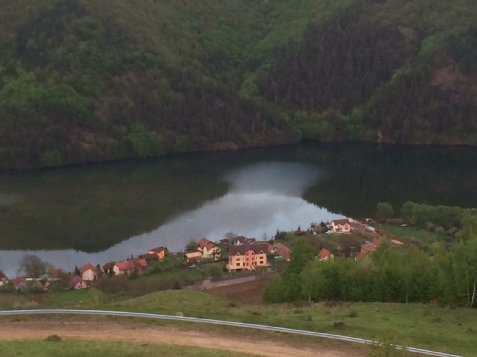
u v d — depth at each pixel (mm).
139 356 46906
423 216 138875
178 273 108688
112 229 143125
